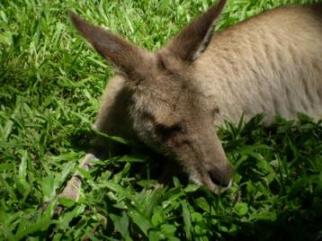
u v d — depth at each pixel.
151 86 1.07
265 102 1.27
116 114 1.14
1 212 1.00
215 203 1.04
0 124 1.17
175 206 1.03
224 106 1.22
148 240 0.99
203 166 1.05
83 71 1.31
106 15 1.42
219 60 1.23
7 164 1.08
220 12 1.10
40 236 0.98
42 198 1.05
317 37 1.28
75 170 1.10
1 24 1.37
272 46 1.26
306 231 1.01
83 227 1.01
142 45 1.36
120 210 1.00
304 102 1.29
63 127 1.19
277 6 1.39
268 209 1.04
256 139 1.17
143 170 1.12
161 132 1.07
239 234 1.01
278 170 1.10
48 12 1.40
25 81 1.27
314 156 1.12
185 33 1.11
